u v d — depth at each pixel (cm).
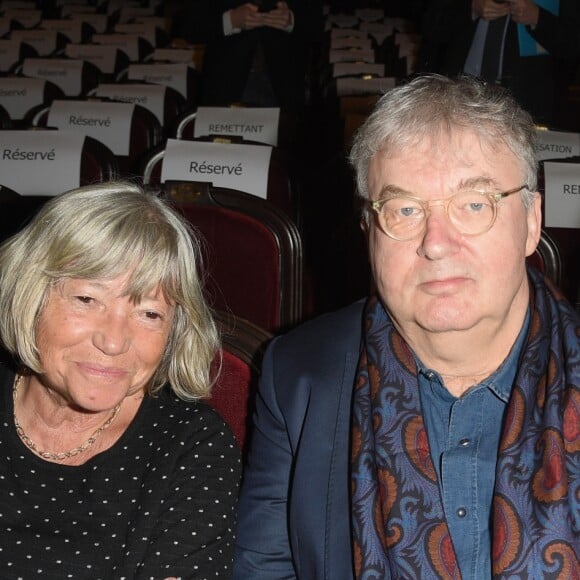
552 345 161
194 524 167
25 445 169
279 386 176
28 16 952
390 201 153
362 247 296
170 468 170
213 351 176
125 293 157
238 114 433
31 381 171
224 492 171
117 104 439
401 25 998
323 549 165
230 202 283
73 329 157
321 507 166
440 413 165
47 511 166
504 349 163
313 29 515
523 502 152
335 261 331
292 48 511
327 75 682
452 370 162
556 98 470
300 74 518
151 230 158
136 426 173
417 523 156
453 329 152
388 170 154
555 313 165
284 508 174
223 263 286
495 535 151
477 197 150
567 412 156
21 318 158
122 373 161
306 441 170
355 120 468
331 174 423
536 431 156
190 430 174
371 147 156
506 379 162
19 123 436
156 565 164
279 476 175
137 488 169
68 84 632
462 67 445
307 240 407
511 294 153
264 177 329
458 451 161
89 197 159
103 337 157
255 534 174
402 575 155
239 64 505
